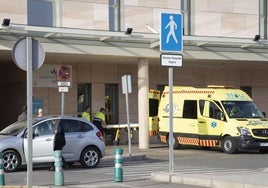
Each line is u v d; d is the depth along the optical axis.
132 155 21.58
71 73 29.16
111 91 30.89
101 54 25.12
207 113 24.97
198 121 25.28
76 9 27.53
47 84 28.50
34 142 17.59
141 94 26.92
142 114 27.02
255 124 23.72
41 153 17.67
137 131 31.23
